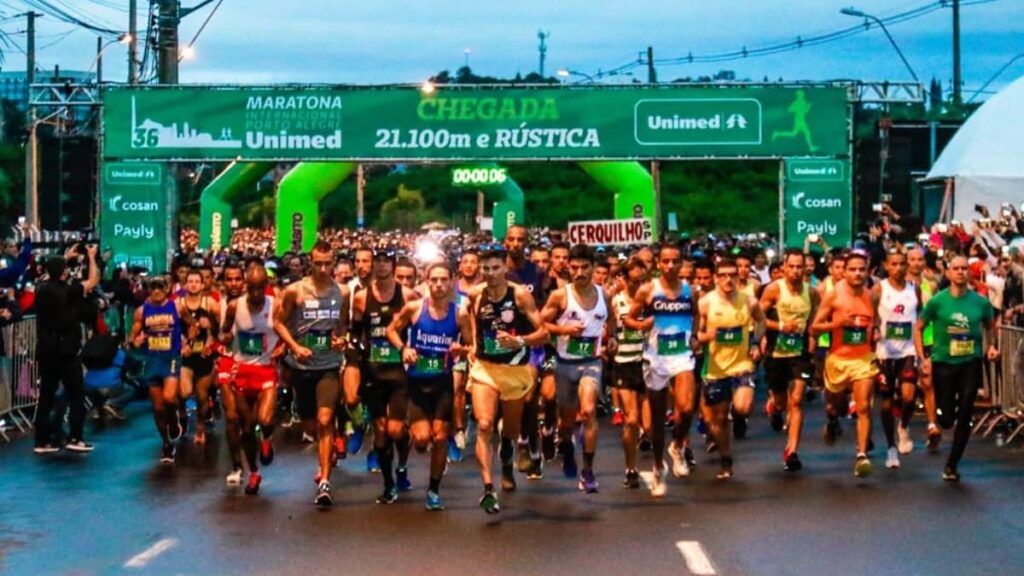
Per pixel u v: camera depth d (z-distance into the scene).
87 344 18.03
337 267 16.09
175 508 11.78
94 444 16.09
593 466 14.05
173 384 14.68
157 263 27.92
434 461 11.52
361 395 12.29
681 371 12.41
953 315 13.14
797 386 13.82
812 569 9.28
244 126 27.89
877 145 27.91
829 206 27.81
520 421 11.88
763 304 15.12
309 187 34.16
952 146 34.09
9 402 17.08
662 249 12.46
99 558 9.79
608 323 12.52
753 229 63.28
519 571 9.23
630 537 10.38
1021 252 17.66
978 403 17.16
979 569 9.27
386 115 27.86
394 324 11.52
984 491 12.41
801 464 14.02
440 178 88.44
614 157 27.83
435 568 9.33
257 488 12.53
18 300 18.38
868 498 12.07
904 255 14.16
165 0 27.88
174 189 28.77
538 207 68.25
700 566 9.37
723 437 13.18
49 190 27.67
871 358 13.37
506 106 27.81
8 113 65.69
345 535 10.48
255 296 12.45
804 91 27.72
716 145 27.77
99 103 27.81
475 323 11.50
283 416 18.42
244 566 9.43
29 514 11.57
